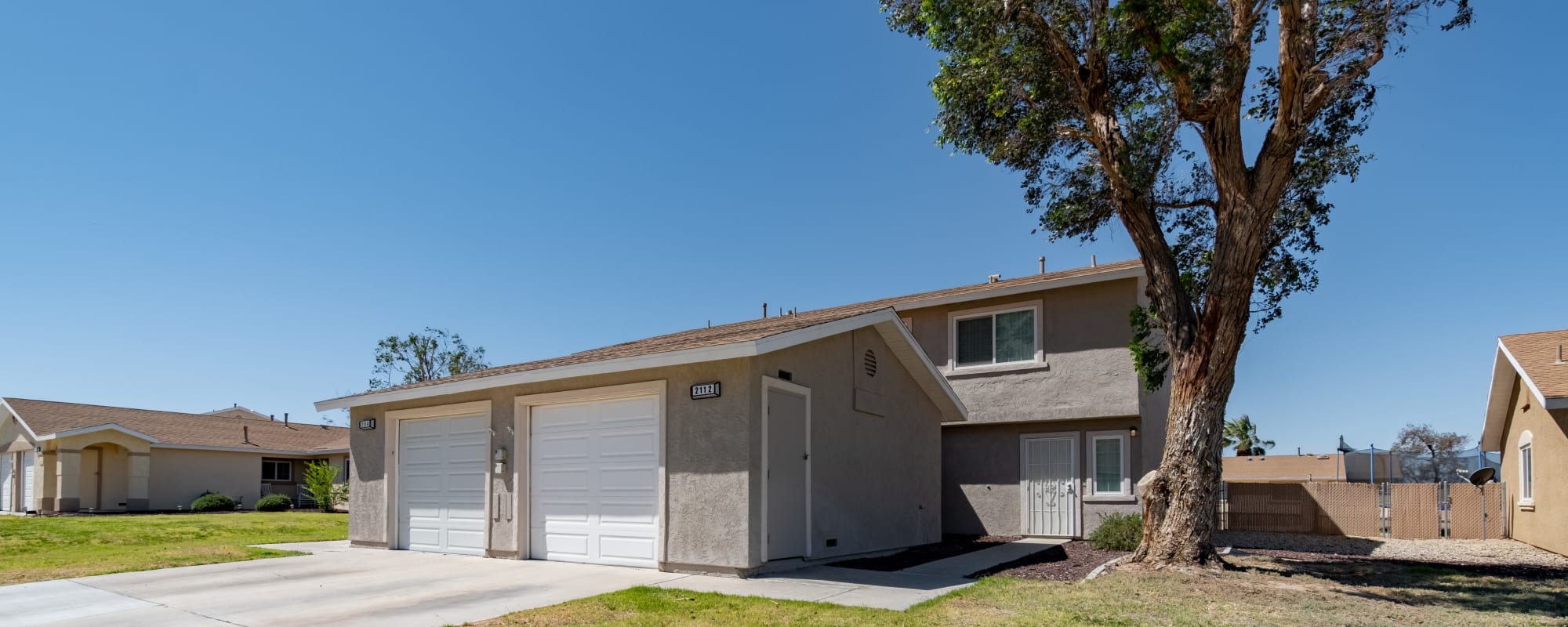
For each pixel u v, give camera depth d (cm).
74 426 3203
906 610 883
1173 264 1220
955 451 1945
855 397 1405
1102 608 885
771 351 1174
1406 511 1847
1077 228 1402
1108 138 1203
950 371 1941
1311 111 1088
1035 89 1229
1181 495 1164
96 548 1658
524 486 1359
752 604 912
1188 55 1103
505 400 1398
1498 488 1847
